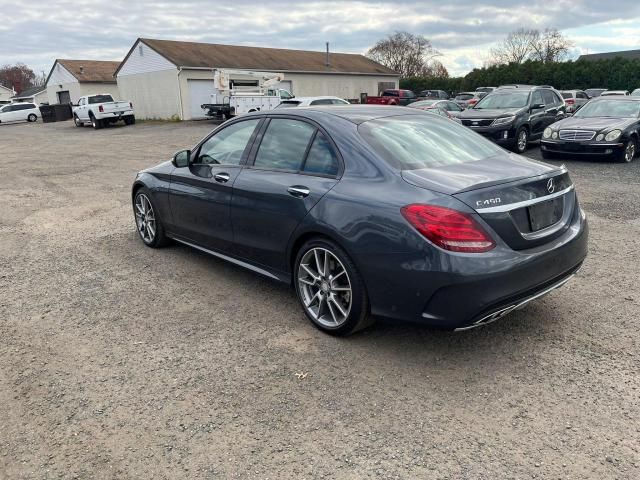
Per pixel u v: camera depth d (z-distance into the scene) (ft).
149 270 17.51
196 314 14.02
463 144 13.42
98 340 12.67
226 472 8.30
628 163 39.63
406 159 11.87
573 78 152.66
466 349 11.89
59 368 11.44
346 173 12.03
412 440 8.94
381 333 12.75
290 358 11.66
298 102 58.54
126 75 119.85
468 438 8.96
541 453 8.56
